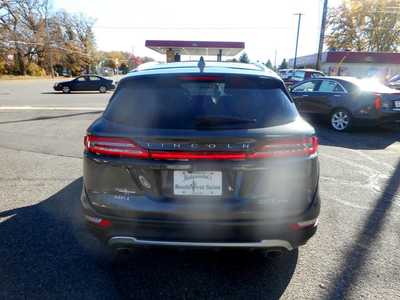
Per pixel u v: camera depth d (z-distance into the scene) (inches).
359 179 193.9
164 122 90.2
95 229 94.8
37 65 2571.4
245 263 110.4
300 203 90.4
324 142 292.8
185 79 99.8
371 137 318.0
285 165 87.7
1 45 2201.0
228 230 88.4
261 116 92.7
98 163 91.2
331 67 1402.6
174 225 88.4
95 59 3139.8
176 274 104.9
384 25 1759.4
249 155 86.0
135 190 89.6
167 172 88.0
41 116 431.5
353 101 334.0
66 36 2778.1
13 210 148.4
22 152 247.6
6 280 100.9
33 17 2381.9
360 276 104.0
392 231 132.6
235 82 100.7
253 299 93.9
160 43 545.6
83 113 464.1
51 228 132.5
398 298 94.3
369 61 1362.0
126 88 100.7
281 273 105.3
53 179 189.6
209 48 554.9
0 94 865.5
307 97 375.2
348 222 139.9
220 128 87.9
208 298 94.3
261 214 88.3
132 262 111.0
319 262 111.1
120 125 91.7
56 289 97.3
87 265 109.0
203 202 88.4
